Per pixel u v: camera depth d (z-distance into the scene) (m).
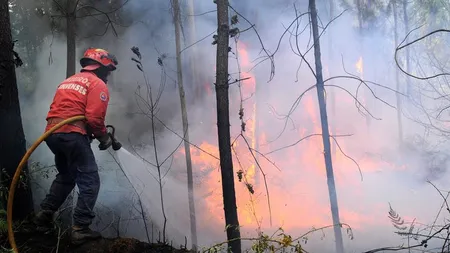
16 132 4.25
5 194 4.05
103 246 3.64
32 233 3.79
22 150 4.32
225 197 3.88
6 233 3.70
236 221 3.88
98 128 3.55
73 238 3.59
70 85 3.60
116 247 3.62
